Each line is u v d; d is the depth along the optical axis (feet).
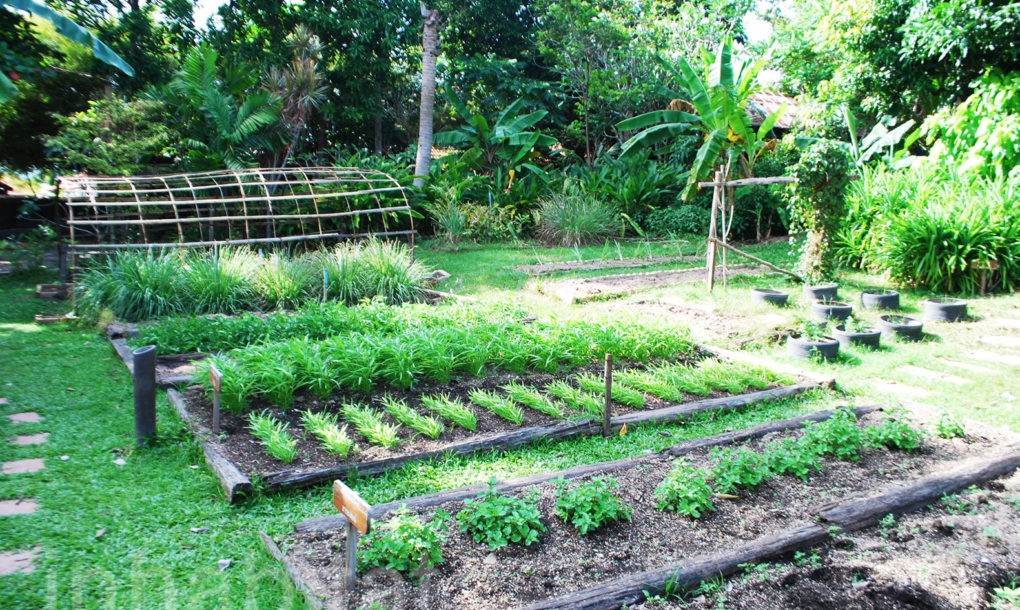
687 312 30.01
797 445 14.88
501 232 54.70
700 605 9.94
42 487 13.35
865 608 9.91
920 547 11.59
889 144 47.24
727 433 16.24
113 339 24.36
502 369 21.26
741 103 46.88
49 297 31.45
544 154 70.79
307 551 11.03
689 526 11.98
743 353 23.43
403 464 14.62
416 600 9.82
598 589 9.97
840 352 24.38
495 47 87.51
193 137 49.55
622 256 47.62
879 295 30.91
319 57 60.44
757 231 57.36
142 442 15.33
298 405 17.62
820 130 50.37
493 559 10.85
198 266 29.19
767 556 11.10
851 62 49.65
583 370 21.57
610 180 63.10
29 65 37.91
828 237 34.53
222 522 12.35
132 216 38.86
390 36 69.15
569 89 76.59
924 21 42.45
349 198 45.32
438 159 63.41
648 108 70.54
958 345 25.39
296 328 24.13
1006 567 10.98
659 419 17.66
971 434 16.61
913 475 14.24
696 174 44.78
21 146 52.08
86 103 52.54
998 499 13.29
